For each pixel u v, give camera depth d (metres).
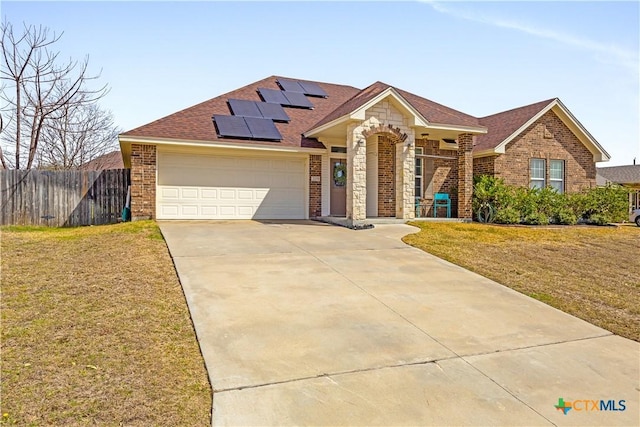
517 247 10.35
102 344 4.39
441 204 16.67
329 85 20.77
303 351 4.50
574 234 12.82
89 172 15.16
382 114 13.29
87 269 7.00
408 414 3.46
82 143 26.06
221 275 6.95
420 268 7.98
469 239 10.95
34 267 7.11
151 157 13.43
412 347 4.73
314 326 5.14
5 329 4.63
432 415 3.46
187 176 14.20
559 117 17.58
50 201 14.84
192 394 3.61
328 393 3.72
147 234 10.16
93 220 15.15
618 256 10.09
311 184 15.54
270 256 8.34
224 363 4.16
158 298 5.79
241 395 3.63
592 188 17.75
